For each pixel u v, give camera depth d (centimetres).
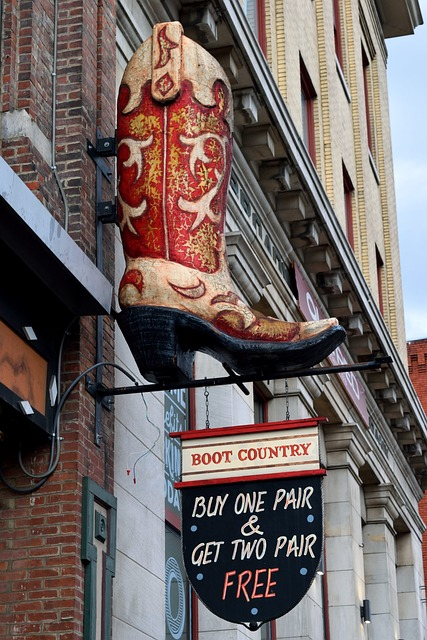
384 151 3014
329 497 2147
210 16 1458
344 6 2736
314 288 2020
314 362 1050
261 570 1077
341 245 1966
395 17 3178
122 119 1108
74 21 1164
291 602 1062
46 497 1003
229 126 1118
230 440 1131
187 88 1095
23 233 914
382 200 2977
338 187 2355
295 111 2038
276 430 1127
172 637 1307
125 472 1141
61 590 973
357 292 2078
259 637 1558
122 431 1147
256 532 1091
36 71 1105
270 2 1988
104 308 1032
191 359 1082
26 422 978
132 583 1123
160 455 1243
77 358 1047
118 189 1098
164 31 1114
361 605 2122
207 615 1399
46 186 1075
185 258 1056
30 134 1070
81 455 1021
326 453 2167
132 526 1140
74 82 1141
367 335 2209
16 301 969
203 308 1040
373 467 2373
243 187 1664
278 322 1045
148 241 1065
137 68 1112
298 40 2155
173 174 1073
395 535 2769
